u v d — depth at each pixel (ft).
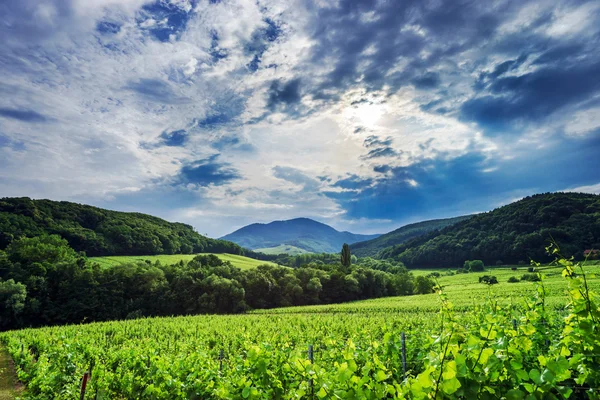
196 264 194.59
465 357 7.80
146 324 103.40
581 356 7.98
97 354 53.47
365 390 9.85
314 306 160.97
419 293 212.84
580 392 9.12
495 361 7.88
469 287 161.07
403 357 15.26
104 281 161.07
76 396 34.17
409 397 8.84
